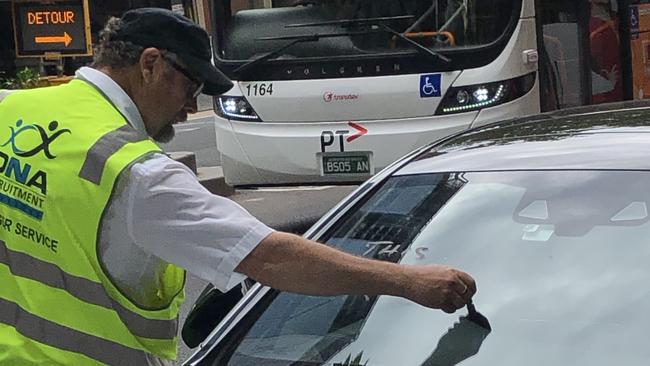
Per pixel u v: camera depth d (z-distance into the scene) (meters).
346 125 6.93
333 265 2.14
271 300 2.79
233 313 2.79
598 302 2.53
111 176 2.16
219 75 2.37
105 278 2.22
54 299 2.24
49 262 2.23
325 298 2.75
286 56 7.10
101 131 2.22
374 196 3.13
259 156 7.19
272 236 2.17
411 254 2.85
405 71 6.80
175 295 2.37
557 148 3.03
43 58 15.02
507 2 6.83
